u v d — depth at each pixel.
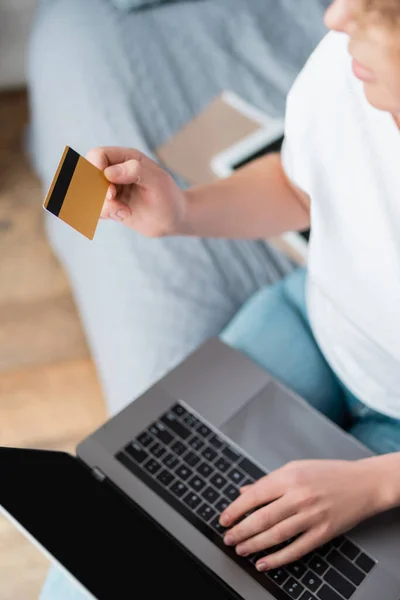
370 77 0.60
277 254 1.30
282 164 0.94
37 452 0.82
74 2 1.71
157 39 1.62
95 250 1.39
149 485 0.88
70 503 0.78
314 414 0.95
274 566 0.79
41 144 1.75
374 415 1.03
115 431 0.92
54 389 1.69
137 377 1.19
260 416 0.95
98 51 1.58
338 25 0.58
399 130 0.75
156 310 1.23
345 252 0.84
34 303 1.83
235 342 1.10
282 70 1.57
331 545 0.83
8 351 1.74
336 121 0.79
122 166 0.76
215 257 1.29
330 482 0.79
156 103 1.49
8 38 2.20
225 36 1.63
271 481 0.81
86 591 0.67
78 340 1.77
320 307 0.99
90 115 1.49
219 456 0.91
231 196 0.94
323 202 0.83
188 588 0.76
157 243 1.30
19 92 2.31
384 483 0.79
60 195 0.69
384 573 0.81
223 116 1.48
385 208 0.78
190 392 0.96
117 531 0.78
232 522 0.82
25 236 1.95
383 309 0.84
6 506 0.70
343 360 0.99
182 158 1.40
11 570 1.43
